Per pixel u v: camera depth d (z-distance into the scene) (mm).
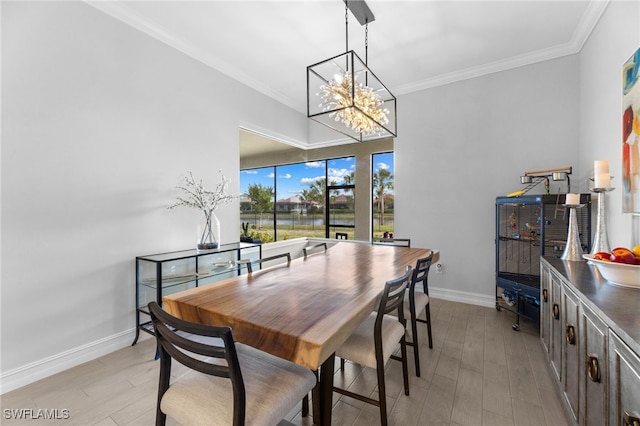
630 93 1754
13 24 1857
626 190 1801
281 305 1301
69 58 2111
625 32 1883
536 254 3047
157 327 1072
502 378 1936
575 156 2893
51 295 2027
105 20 2307
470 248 3453
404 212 3889
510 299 3035
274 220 5648
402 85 3787
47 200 2008
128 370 2066
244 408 910
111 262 2352
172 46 2793
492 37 2756
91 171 2232
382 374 1419
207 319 1257
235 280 1740
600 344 1101
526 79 3123
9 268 1850
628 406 892
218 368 914
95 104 2254
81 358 2158
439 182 3639
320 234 5262
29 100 1924
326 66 3334
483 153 3363
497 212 3033
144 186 2578
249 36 2758
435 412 1623
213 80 3209
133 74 2494
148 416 1611
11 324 1854
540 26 2582
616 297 1224
